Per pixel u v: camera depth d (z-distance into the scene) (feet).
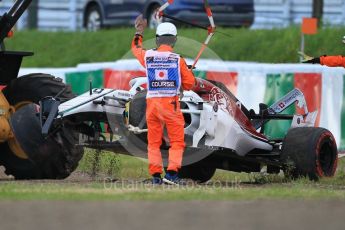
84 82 228.02
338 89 204.54
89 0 333.83
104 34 324.39
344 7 317.22
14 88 152.35
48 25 378.12
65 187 124.98
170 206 105.09
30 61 316.60
